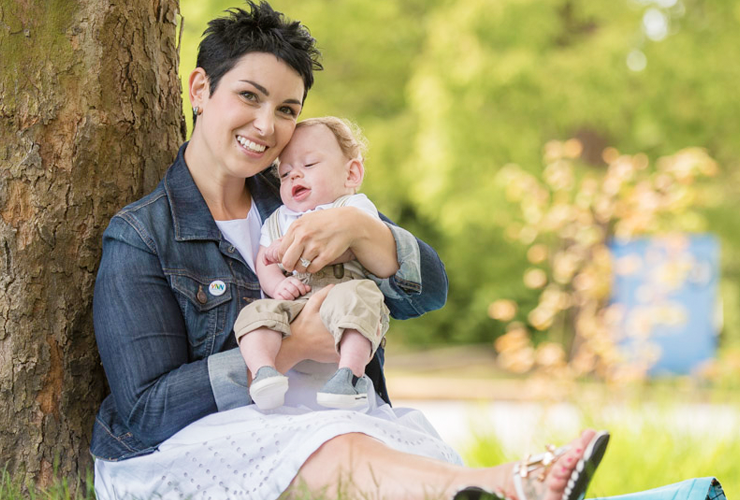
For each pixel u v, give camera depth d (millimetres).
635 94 12055
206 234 2887
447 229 13180
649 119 12305
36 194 3004
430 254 3072
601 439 2221
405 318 3158
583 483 2230
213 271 2863
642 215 7617
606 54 11836
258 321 2656
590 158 13078
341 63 14789
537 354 7691
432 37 12719
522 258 15258
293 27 2938
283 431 2529
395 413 2994
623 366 7188
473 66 11961
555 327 12812
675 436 4926
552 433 5168
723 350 13977
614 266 8117
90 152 3078
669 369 12281
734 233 13617
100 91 3105
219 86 2887
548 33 12086
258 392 2557
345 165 3062
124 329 2684
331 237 2766
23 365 2980
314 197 3008
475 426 5332
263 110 2867
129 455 2713
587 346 7852
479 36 12109
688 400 5816
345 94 14664
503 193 12438
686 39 11953
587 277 8000
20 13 3014
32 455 2998
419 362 14727
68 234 3037
